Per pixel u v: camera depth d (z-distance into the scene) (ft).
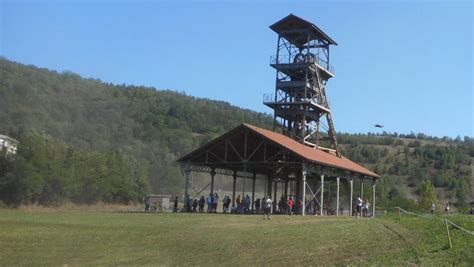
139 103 477.77
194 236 76.95
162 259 59.16
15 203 205.46
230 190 328.90
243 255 60.34
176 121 463.01
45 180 216.33
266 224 97.86
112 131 376.89
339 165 160.04
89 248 65.98
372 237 71.92
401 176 468.34
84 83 462.60
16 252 61.57
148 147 367.66
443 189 437.17
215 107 552.41
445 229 72.79
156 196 206.90
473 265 46.55
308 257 57.16
